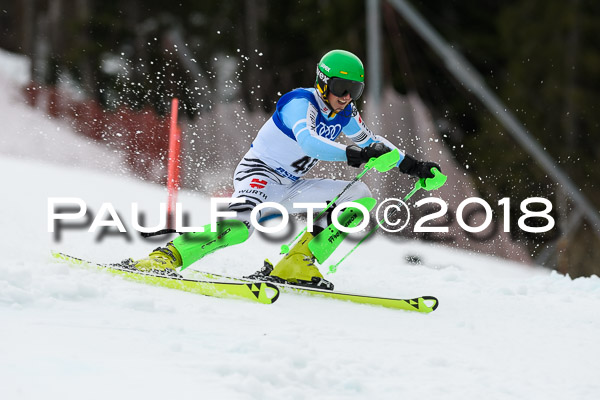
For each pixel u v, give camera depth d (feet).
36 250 52.13
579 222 161.27
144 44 265.34
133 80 241.35
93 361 27.09
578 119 211.20
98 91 247.91
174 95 200.34
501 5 232.94
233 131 153.89
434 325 42.06
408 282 57.36
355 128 49.60
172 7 268.82
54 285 37.63
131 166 168.04
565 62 216.13
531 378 32.78
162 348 30.12
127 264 45.93
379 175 116.57
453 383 31.17
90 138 189.67
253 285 42.88
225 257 60.59
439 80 209.26
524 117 210.18
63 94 214.28
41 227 64.85
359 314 43.24
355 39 228.02
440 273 61.87
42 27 285.02
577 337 40.88
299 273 48.60
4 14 303.68
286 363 29.89
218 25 263.08
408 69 197.36
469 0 231.91
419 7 226.79
